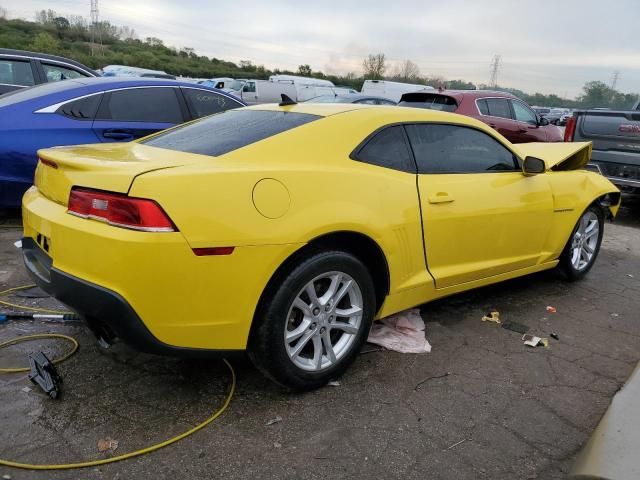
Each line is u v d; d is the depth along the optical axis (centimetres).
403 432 252
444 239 331
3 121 511
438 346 339
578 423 266
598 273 518
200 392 276
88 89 556
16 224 562
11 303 367
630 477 130
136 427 246
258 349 257
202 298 232
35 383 272
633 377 170
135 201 219
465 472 228
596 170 759
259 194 245
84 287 228
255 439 242
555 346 350
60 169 254
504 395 288
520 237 389
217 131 310
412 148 327
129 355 308
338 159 288
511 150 392
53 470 217
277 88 2273
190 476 218
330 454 234
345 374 300
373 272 307
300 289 259
